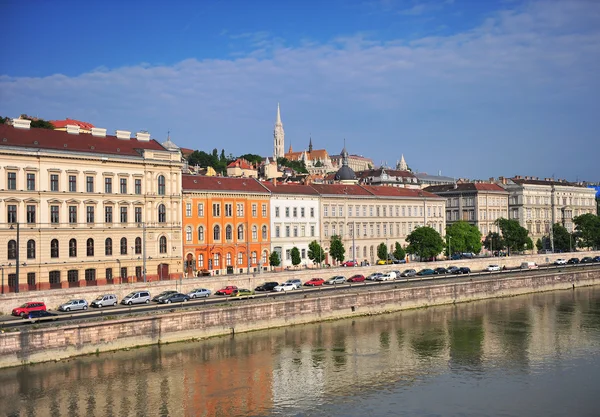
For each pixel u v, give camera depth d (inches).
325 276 5492.1
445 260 7032.5
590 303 5221.5
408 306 4857.3
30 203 4505.4
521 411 2662.4
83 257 4729.3
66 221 4660.4
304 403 2748.5
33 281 4480.8
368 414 2630.4
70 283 4662.9
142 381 2979.8
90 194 4781.0
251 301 4008.4
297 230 6491.1
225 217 5797.2
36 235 4505.4
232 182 6053.2
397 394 2864.2
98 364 3179.1
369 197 7258.9
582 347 3666.3
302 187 6732.3
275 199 6269.7
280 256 6309.1
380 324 4274.1
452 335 3961.6
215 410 2662.4
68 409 2637.8
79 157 4731.8
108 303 4069.9
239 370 3179.1
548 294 5792.3
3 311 3759.8
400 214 7672.2
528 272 6136.8
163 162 5211.6
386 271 5974.4
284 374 3129.9
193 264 5511.8
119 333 3393.2
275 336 3855.8
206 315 3725.4
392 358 3425.2
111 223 4896.7
